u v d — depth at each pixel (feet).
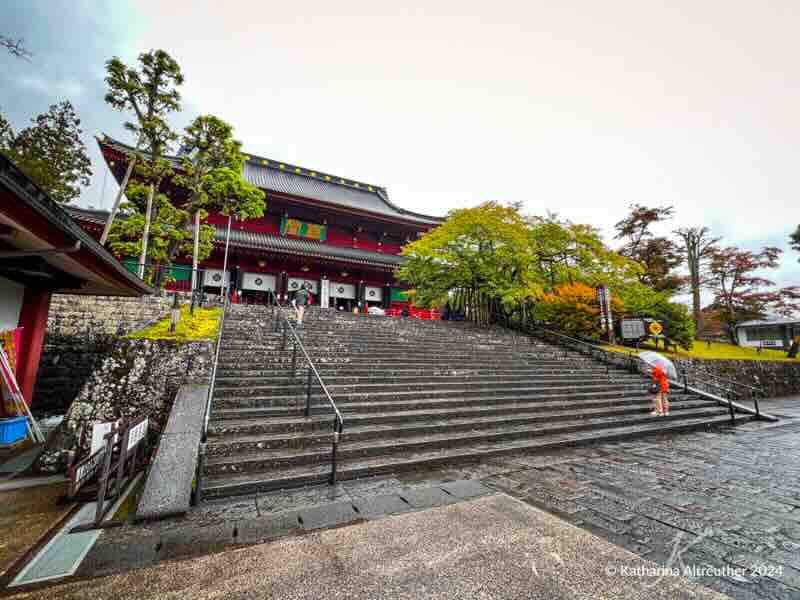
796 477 19.75
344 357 34.40
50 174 69.31
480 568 10.40
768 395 67.51
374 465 19.04
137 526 12.82
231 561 10.61
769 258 103.04
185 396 21.02
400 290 100.53
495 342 51.44
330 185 124.57
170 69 44.34
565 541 12.12
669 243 106.63
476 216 63.52
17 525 12.84
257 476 17.01
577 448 25.46
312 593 9.14
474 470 19.99
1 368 22.94
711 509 15.31
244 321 39.50
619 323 65.26
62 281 25.90
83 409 20.36
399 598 9.00
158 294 41.09
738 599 9.30
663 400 34.42
